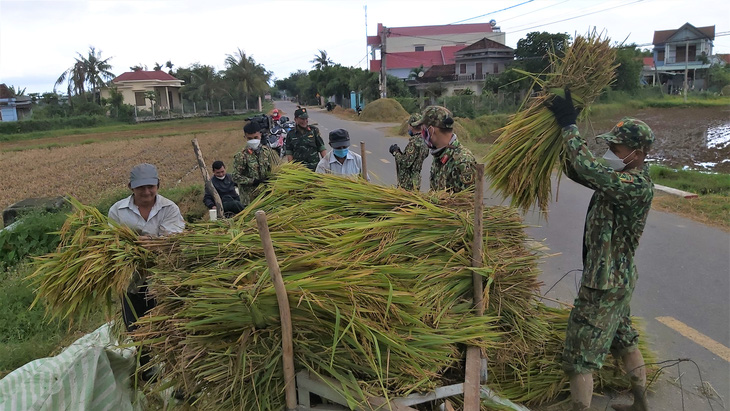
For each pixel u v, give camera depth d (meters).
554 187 10.42
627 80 35.44
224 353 2.34
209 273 2.54
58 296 2.96
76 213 3.15
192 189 10.74
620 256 2.74
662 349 4.00
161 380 2.67
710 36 54.97
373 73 52.69
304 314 2.34
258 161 6.34
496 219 3.16
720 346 4.02
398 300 2.43
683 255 6.14
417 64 69.88
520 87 35.22
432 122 3.73
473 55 51.44
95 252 2.89
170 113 59.09
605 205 2.74
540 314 3.42
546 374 3.19
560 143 2.90
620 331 3.00
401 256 2.81
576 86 2.87
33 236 7.47
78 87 58.62
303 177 3.43
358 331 2.32
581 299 2.84
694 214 7.99
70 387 2.82
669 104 34.75
